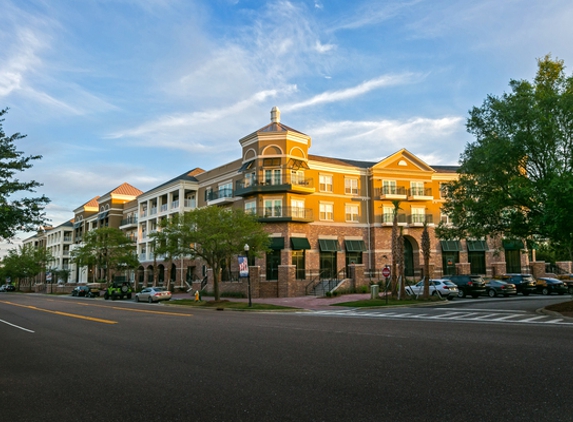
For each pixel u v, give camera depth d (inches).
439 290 1355.8
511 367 331.0
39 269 3558.1
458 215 1045.2
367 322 714.8
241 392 278.5
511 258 2043.6
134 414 242.5
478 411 232.1
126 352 442.9
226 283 1754.4
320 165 1881.2
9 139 781.9
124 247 2406.5
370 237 1948.8
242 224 1382.9
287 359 379.6
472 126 997.8
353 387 283.4
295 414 233.5
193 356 406.6
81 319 839.7
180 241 1427.2
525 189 826.8
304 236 1790.1
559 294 1520.7
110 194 3004.4
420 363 351.3
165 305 1454.2
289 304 1291.8
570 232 821.9
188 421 227.9
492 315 832.9
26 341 557.3
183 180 2226.9
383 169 1973.4
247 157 1840.6
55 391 298.8
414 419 221.8
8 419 241.4
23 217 776.3
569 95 868.6
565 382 285.9
